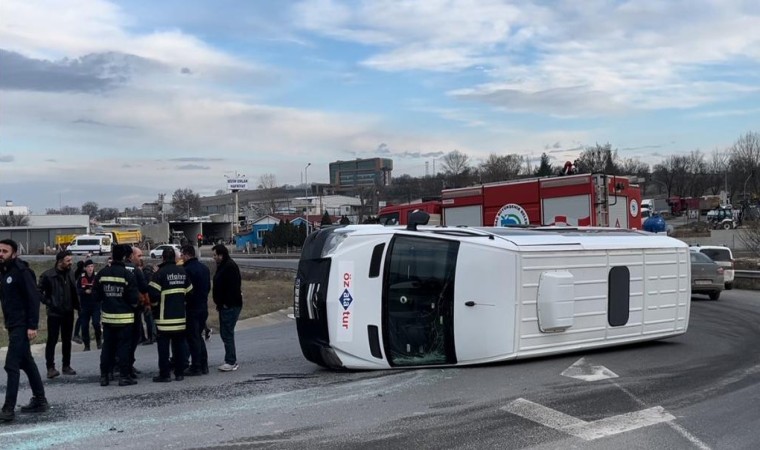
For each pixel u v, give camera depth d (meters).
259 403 7.27
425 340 8.95
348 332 8.94
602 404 6.92
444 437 5.88
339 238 9.24
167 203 179.38
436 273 8.97
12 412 6.65
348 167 171.00
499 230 9.77
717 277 18.91
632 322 9.88
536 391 7.49
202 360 9.20
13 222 103.12
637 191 16.14
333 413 6.75
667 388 7.62
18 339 6.79
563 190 15.60
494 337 8.73
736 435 5.88
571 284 9.14
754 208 65.69
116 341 8.62
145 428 6.32
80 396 7.84
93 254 61.56
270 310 19.19
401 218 19.86
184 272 8.83
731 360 9.30
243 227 108.88
